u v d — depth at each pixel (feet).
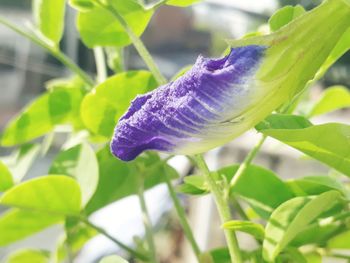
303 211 0.29
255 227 0.30
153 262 0.40
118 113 0.38
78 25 0.39
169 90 0.24
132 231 0.87
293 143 0.29
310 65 0.24
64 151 0.41
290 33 0.23
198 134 0.24
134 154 0.26
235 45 0.23
